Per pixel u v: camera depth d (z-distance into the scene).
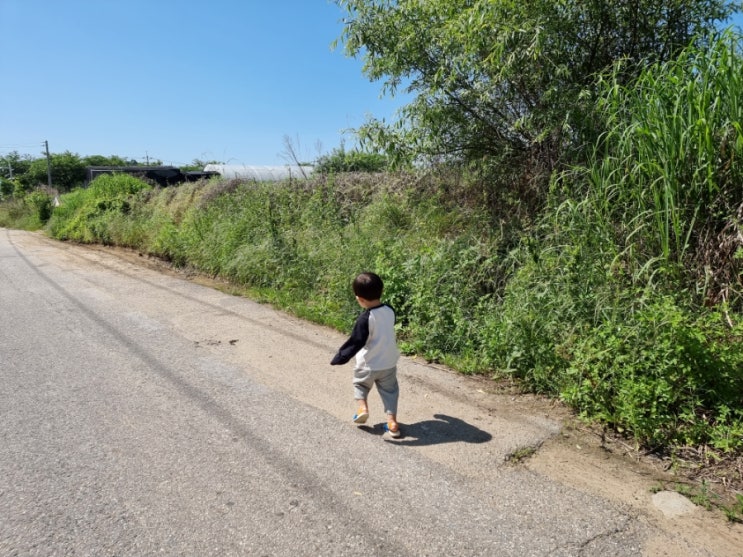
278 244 8.85
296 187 11.60
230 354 5.32
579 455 3.32
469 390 4.39
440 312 5.44
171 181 25.64
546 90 6.07
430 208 8.05
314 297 7.49
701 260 4.39
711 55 4.48
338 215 9.89
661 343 3.59
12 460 3.26
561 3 5.50
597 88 5.75
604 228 4.89
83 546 2.48
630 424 3.52
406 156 6.92
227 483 3.01
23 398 4.21
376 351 3.59
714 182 4.31
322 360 5.15
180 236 11.59
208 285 9.10
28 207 28.64
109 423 3.77
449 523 2.66
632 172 4.72
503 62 5.81
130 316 6.88
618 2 5.67
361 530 2.60
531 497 2.88
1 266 11.69
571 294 4.64
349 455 3.33
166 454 3.33
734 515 2.69
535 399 4.18
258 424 3.76
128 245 14.72
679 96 4.40
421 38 6.45
